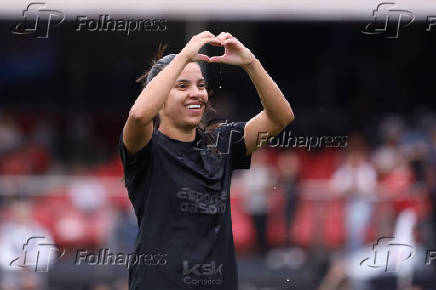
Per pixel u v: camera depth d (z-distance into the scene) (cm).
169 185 1472
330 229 3441
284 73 5203
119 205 3478
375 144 4609
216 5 4047
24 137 4891
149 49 4981
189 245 1463
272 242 3488
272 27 5075
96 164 4672
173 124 1506
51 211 3462
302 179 4306
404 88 5166
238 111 4925
